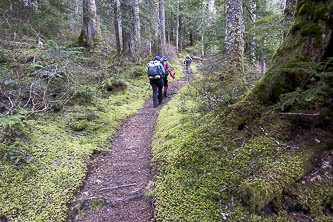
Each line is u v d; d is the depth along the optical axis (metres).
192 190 2.61
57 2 10.10
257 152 2.61
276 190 2.12
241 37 6.38
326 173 2.26
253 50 9.66
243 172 2.46
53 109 5.59
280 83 2.82
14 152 3.26
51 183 3.08
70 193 3.06
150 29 15.86
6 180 2.86
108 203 2.97
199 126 3.68
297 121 2.70
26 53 6.81
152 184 3.18
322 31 2.45
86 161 3.88
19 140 3.55
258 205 2.06
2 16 7.85
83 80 8.65
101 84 8.78
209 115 3.84
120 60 12.50
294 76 2.70
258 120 2.94
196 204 2.43
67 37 13.63
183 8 30.28
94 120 5.64
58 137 4.27
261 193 2.08
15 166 3.11
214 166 2.73
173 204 2.58
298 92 2.34
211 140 3.09
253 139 2.79
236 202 2.23
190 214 2.35
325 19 2.43
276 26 6.88
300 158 2.36
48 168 3.32
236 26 6.34
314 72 2.13
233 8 6.35
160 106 7.59
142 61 14.16
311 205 2.07
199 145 3.13
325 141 2.48
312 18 2.55
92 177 3.62
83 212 2.84
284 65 2.75
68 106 6.09
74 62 6.86
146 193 3.05
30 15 8.88
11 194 2.71
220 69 6.51
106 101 7.53
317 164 2.36
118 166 3.96
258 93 3.06
